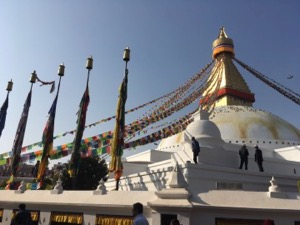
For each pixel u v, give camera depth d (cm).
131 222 1175
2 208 1691
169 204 1061
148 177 1928
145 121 2636
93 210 1317
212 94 3378
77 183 2456
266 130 2819
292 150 2528
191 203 1051
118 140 1798
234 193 1104
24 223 1002
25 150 2600
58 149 2377
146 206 1147
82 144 2344
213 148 2075
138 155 2683
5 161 2702
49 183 2600
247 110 3175
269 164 2295
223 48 3919
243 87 3800
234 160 2144
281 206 1014
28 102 2469
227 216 1039
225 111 3136
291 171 2355
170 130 2445
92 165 2545
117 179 1716
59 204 1429
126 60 2000
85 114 2056
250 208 1016
